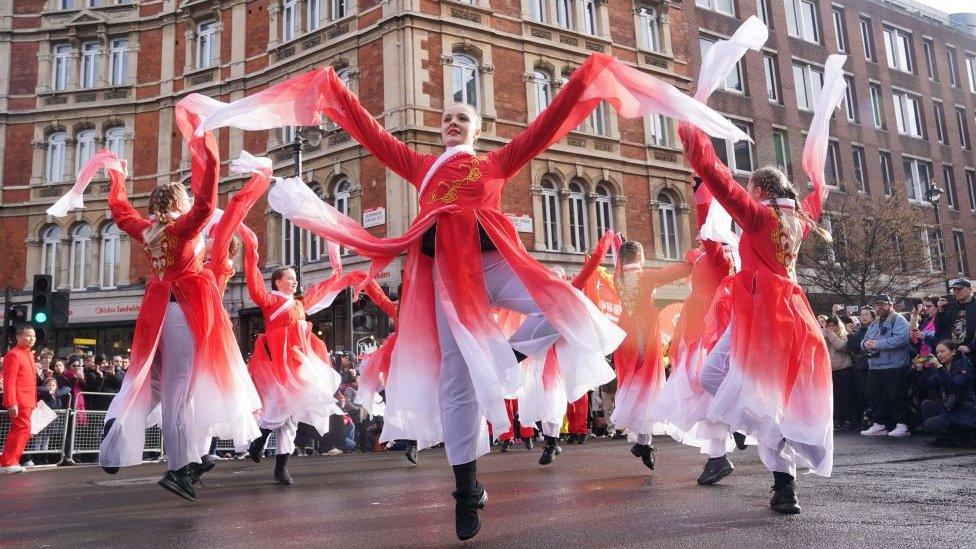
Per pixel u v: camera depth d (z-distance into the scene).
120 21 22.95
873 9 29.98
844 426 10.83
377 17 19.16
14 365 9.03
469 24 19.28
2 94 22.89
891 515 3.25
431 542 2.95
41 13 23.17
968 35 33.31
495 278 3.27
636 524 3.21
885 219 21.75
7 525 3.89
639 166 21.56
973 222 30.83
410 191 17.95
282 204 3.33
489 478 5.67
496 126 19.39
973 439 7.41
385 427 3.18
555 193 20.12
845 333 10.98
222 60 22.08
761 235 3.58
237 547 3.01
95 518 4.09
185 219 3.93
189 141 3.92
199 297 4.07
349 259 18.56
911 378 9.36
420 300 3.21
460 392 2.99
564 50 20.88
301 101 3.35
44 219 22.39
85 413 10.66
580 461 7.09
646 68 22.47
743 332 3.56
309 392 6.01
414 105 18.14
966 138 32.12
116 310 21.56
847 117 27.67
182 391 3.99
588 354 3.23
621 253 6.05
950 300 9.28
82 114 22.73
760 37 3.38
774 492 3.61
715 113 3.17
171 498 5.06
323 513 4.00
